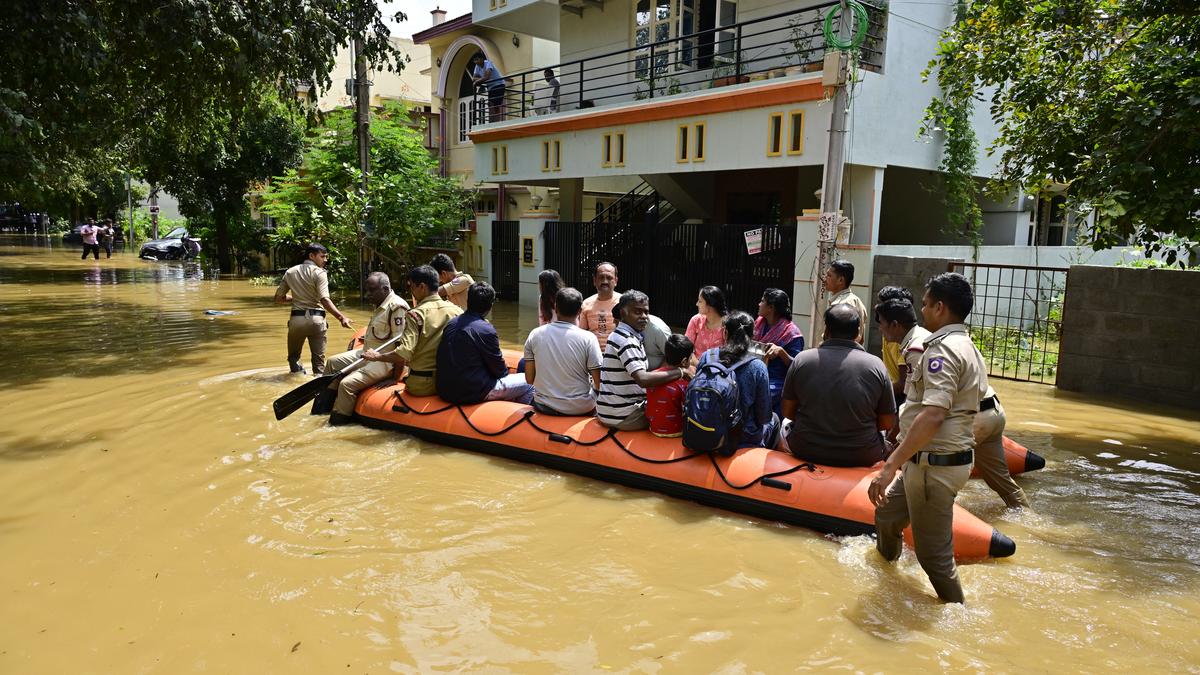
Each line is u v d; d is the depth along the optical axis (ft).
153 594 12.80
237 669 10.70
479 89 64.85
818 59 40.40
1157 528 15.87
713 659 11.03
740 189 51.42
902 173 47.52
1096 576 13.69
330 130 64.49
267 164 79.87
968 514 14.84
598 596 12.90
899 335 16.74
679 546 15.01
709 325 21.25
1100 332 28.27
